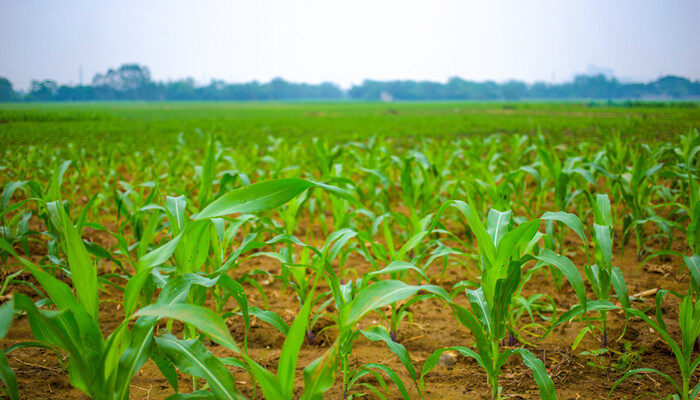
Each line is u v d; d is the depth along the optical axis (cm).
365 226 446
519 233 180
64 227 152
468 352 203
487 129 2434
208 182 332
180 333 296
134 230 363
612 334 290
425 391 235
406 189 394
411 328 310
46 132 2117
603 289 261
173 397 170
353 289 240
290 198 165
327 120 4038
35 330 152
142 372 253
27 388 231
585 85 15900
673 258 425
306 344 288
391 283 167
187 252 196
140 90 19800
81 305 152
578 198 523
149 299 232
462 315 186
